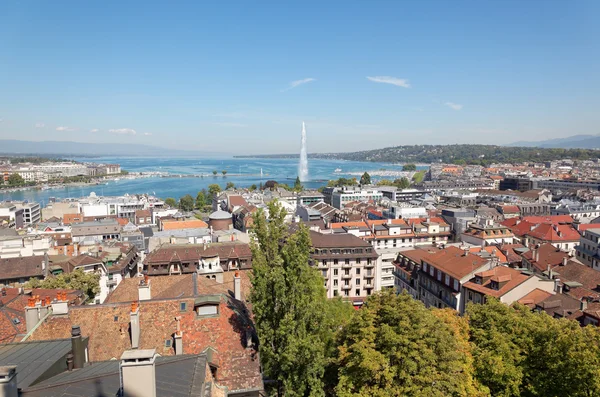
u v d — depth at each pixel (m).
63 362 32.16
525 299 79.00
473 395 48.59
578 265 95.62
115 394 24.36
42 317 44.22
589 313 67.19
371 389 47.00
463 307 89.38
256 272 49.06
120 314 45.16
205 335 43.88
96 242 136.75
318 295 54.97
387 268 140.50
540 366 51.56
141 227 194.75
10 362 30.84
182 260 96.00
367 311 53.06
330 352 57.66
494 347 53.69
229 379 41.06
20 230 172.38
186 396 24.84
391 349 47.75
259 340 46.16
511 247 123.50
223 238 142.00
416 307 51.22
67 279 88.19
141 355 23.17
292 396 47.56
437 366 47.38
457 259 98.31
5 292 68.75
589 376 45.09
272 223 52.12
